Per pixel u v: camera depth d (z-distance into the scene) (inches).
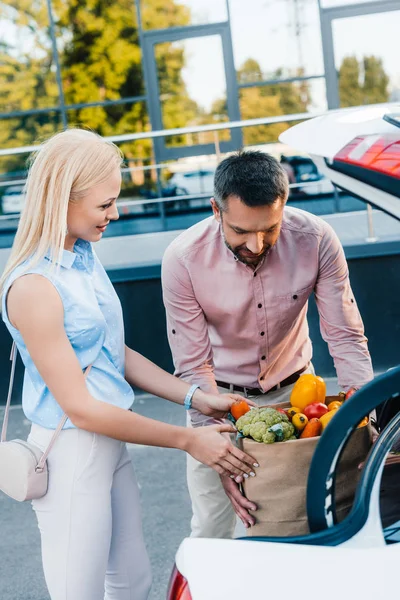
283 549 61.6
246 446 79.4
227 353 106.1
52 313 76.3
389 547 60.9
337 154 67.9
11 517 160.2
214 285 99.5
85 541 81.7
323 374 229.3
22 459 78.7
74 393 77.6
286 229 98.9
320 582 58.5
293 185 291.9
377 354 234.4
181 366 103.0
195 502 108.3
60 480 80.7
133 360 94.5
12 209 350.0
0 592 132.0
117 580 92.5
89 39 345.4
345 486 73.9
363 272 231.0
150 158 350.6
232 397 91.5
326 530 64.9
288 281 100.1
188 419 112.3
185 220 341.7
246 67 340.8
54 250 77.0
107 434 79.2
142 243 273.1
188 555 62.2
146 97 348.2
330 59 335.3
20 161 350.9
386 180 64.7
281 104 342.0
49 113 351.6
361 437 73.5
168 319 103.8
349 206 322.0
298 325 106.7
